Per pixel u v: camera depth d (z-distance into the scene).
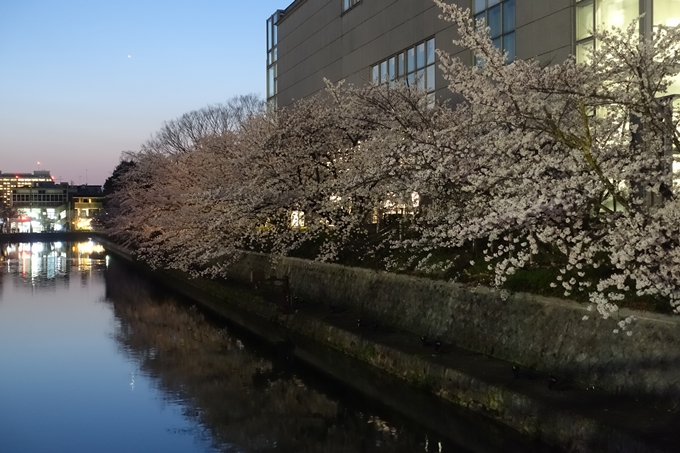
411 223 12.75
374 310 13.00
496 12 17.12
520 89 7.93
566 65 8.40
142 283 28.72
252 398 9.98
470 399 8.23
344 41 26.41
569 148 8.12
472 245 11.48
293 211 17.03
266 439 8.03
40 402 9.77
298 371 11.81
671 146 7.57
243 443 7.89
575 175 7.50
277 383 10.91
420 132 10.65
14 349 13.88
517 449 7.33
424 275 11.76
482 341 9.73
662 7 12.57
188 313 19.44
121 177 41.06
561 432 6.75
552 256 9.40
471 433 8.13
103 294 24.50
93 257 48.38
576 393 7.40
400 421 8.81
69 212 119.94
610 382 7.38
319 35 29.09
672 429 6.03
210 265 25.14
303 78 31.20
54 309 20.28
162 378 11.29
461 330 10.27
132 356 13.16
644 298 7.38
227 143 21.22
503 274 9.66
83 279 30.69
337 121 14.57
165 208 24.95
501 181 8.62
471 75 9.12
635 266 7.12
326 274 15.65
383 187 12.35
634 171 7.16
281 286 15.97
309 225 16.59
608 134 8.27
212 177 20.72
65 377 11.35
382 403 9.76
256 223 18.47
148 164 32.78
